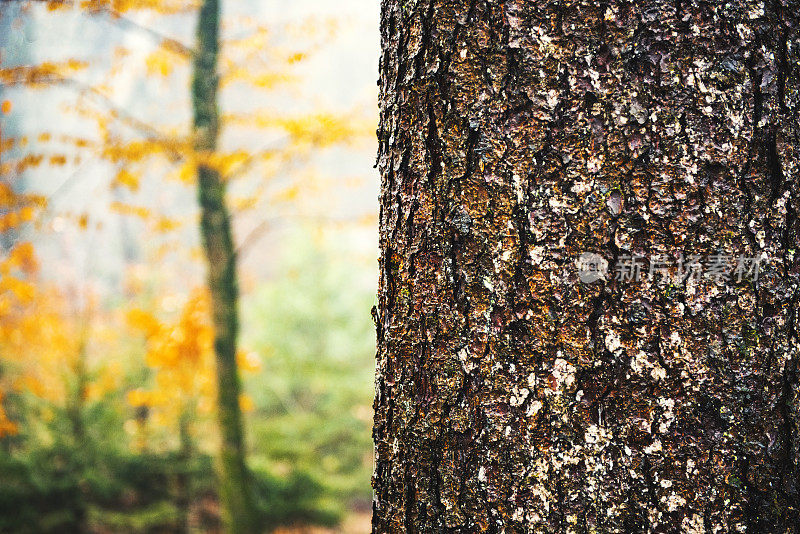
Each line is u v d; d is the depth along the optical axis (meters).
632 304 1.03
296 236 10.20
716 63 1.02
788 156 1.03
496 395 1.06
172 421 7.07
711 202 1.02
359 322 9.59
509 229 1.05
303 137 5.57
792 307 1.03
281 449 8.35
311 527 7.12
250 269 14.77
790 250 1.03
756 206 1.02
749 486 1.02
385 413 1.13
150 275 8.05
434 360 1.08
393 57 1.13
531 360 1.05
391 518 1.12
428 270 1.09
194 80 5.59
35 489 5.89
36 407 6.51
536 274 1.04
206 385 6.61
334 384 9.06
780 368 1.02
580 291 1.04
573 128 1.04
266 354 9.28
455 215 1.07
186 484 6.97
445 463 1.08
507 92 1.05
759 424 1.02
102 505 6.46
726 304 1.02
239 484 5.99
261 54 5.59
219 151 5.64
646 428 1.03
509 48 1.05
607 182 1.03
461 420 1.07
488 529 1.06
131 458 6.75
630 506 1.03
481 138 1.06
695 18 1.02
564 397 1.04
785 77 1.04
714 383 1.02
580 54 1.04
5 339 6.13
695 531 1.02
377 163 1.16
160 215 6.07
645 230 1.03
